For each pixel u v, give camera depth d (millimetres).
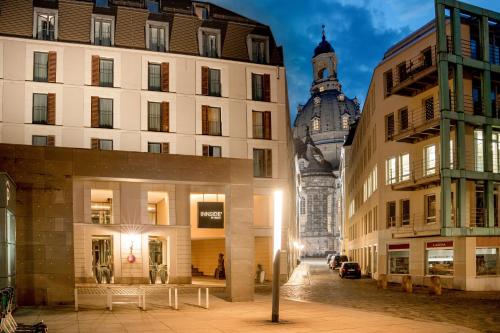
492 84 38156
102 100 43781
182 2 49719
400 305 26062
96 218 41875
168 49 45625
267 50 48500
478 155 36625
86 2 44500
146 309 22188
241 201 26672
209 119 46062
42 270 23141
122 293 31750
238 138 46375
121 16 45094
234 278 25984
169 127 44781
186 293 31766
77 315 19891
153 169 25547
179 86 45375
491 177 35406
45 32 43375
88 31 43938
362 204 61656
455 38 35500
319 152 180250
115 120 43656
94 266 39844
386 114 44938
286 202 47219
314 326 17031
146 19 45625
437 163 38031
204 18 49469
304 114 196500
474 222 35438
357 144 69500
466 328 16828
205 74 46125
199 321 18281
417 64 40750
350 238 84438
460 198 34375
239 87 47000
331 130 188250
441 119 34500
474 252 35281
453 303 27031
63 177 23906
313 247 169625
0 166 23094
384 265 44188
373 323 17750
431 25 40656
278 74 48219
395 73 43688
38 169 23578
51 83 42562
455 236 34938
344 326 17031
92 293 32031
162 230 40125
